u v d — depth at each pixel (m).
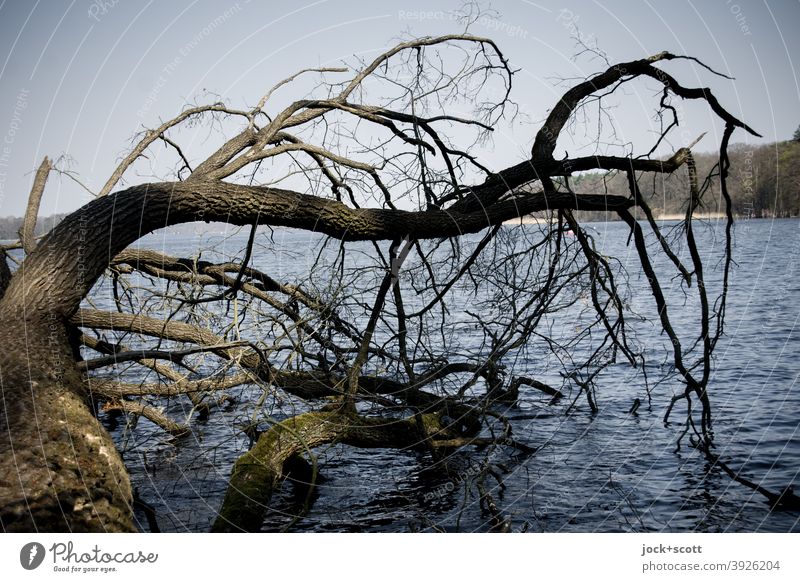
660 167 7.80
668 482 8.10
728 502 7.48
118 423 11.38
